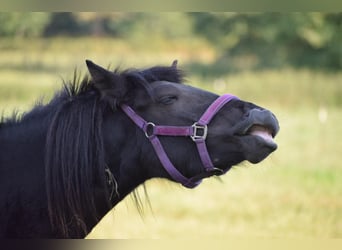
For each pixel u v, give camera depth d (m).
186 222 12.31
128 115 5.78
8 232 5.66
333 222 12.20
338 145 20.64
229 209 13.35
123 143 5.80
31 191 5.66
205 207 13.57
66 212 5.63
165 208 13.53
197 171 5.77
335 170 17.02
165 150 5.74
